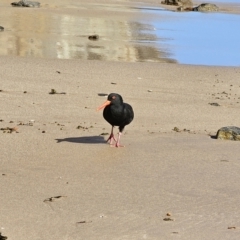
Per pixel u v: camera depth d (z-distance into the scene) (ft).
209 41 128.26
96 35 121.39
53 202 32.86
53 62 86.22
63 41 113.80
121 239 27.99
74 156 42.70
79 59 92.22
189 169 40.11
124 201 33.32
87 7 191.11
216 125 57.93
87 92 68.74
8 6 178.70
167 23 159.74
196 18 179.32
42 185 35.81
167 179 37.70
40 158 41.83
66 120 55.67
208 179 37.93
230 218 31.04
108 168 39.93
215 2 253.65
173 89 74.43
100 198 33.73
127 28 142.72
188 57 103.86
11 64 82.12
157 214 31.40
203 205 32.99
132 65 88.33
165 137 50.19
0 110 57.77
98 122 55.67
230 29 154.92
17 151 43.45
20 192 34.37
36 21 145.18
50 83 72.02
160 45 116.88
